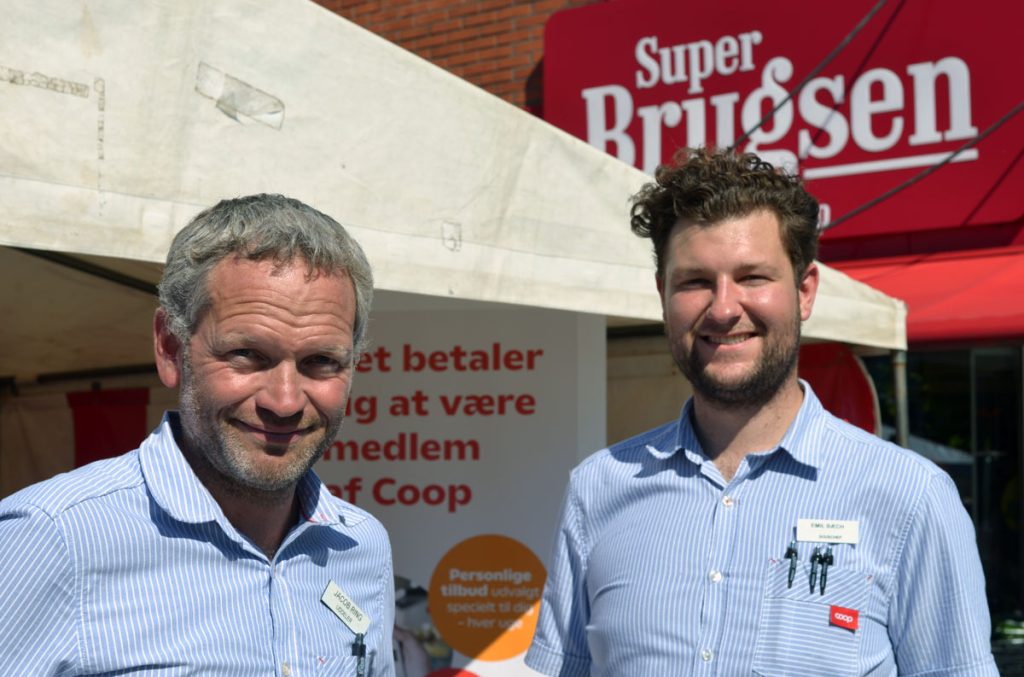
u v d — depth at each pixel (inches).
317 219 61.8
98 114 74.1
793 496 74.5
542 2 316.2
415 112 97.8
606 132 297.9
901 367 179.6
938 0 258.2
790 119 276.2
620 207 120.4
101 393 167.5
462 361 138.3
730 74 282.7
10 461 173.6
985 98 253.1
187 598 58.3
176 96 79.0
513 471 136.2
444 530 137.3
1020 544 288.7
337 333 60.5
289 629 61.8
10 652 53.6
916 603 70.9
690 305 76.6
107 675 55.2
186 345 60.2
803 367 192.2
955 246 261.3
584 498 84.9
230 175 82.4
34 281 113.4
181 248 60.4
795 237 77.0
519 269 107.7
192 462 62.6
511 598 135.0
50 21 71.8
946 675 69.8
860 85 267.7
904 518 71.4
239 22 83.7
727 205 75.4
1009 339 220.7
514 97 320.5
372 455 139.9
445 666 135.3
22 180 69.6
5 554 54.7
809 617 71.1
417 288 96.8
